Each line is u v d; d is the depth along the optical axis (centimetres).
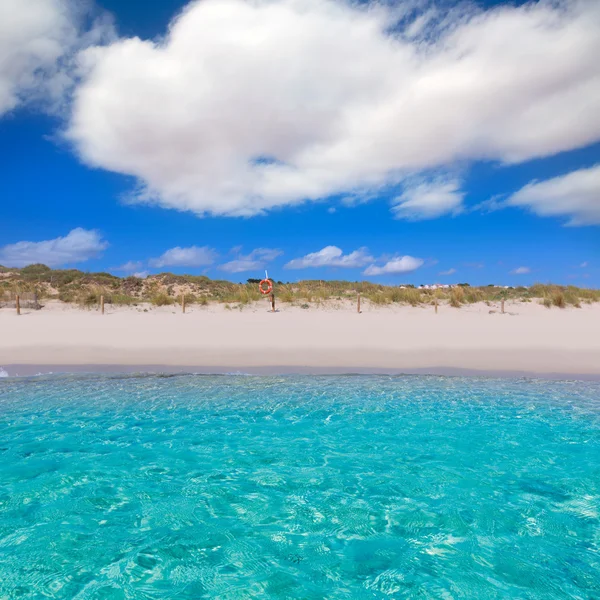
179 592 316
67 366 1026
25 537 386
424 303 2084
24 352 1142
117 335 1352
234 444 595
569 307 2000
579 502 448
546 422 675
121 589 319
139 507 437
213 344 1245
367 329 1477
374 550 369
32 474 506
